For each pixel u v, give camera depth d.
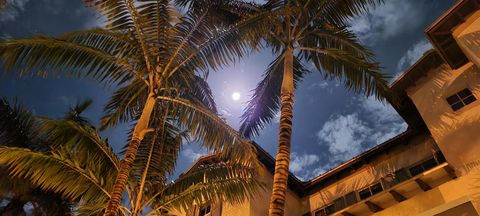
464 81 12.98
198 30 10.68
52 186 8.98
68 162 8.95
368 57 11.93
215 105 12.42
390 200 11.94
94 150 9.84
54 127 9.48
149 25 10.15
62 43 8.97
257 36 11.30
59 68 9.08
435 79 13.95
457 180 10.79
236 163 10.31
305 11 12.23
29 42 8.54
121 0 9.76
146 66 10.21
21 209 13.91
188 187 10.84
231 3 12.77
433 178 11.23
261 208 14.51
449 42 12.82
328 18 12.88
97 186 9.35
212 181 10.26
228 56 10.48
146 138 11.80
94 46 9.72
